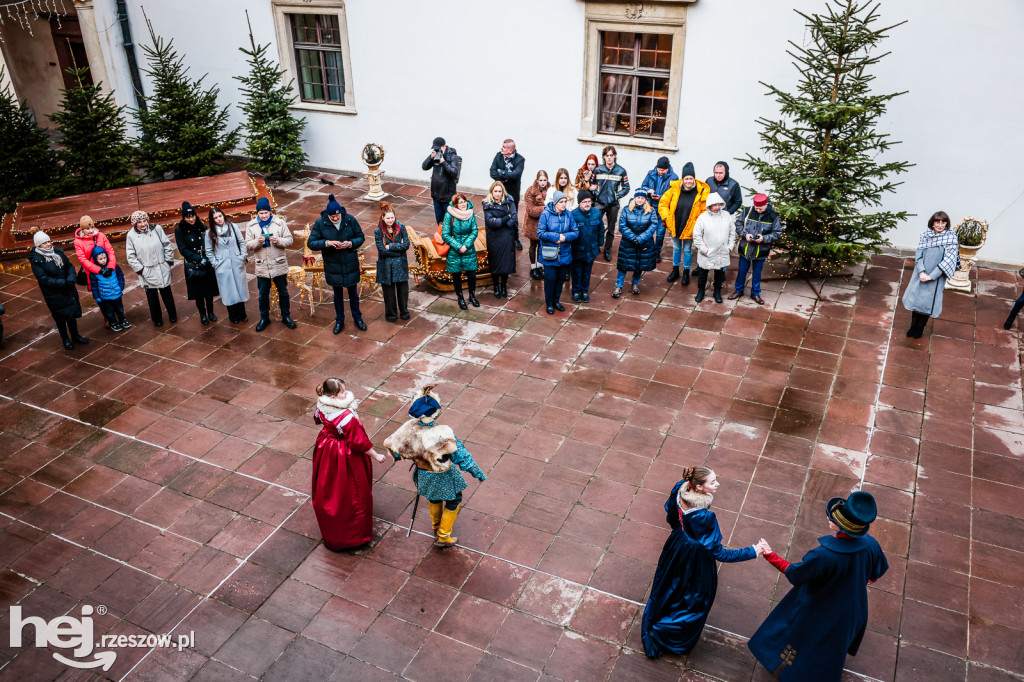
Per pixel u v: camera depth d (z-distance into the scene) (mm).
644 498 6301
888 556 5703
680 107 11211
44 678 4926
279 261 8664
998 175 9844
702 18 10539
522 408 7453
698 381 7859
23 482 6652
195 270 8742
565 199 8719
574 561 5719
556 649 5051
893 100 9984
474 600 5418
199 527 6125
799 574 4367
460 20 11984
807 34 10078
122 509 6328
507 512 6180
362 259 9844
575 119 11938
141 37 14367
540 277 10102
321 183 13711
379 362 8305
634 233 9070
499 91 12242
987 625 5156
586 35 11266
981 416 7273
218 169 13898
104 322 9289
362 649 5074
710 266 9180
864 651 4980
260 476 6676
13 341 8906
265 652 5074
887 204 10555
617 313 9234
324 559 5805
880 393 7629
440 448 5332
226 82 14234
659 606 4898
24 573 5734
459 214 8875
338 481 5559
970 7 9188
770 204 8914
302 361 8352
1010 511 6125
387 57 12789
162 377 8133
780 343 8531
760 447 6879
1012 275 9977
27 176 12312
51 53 16672
